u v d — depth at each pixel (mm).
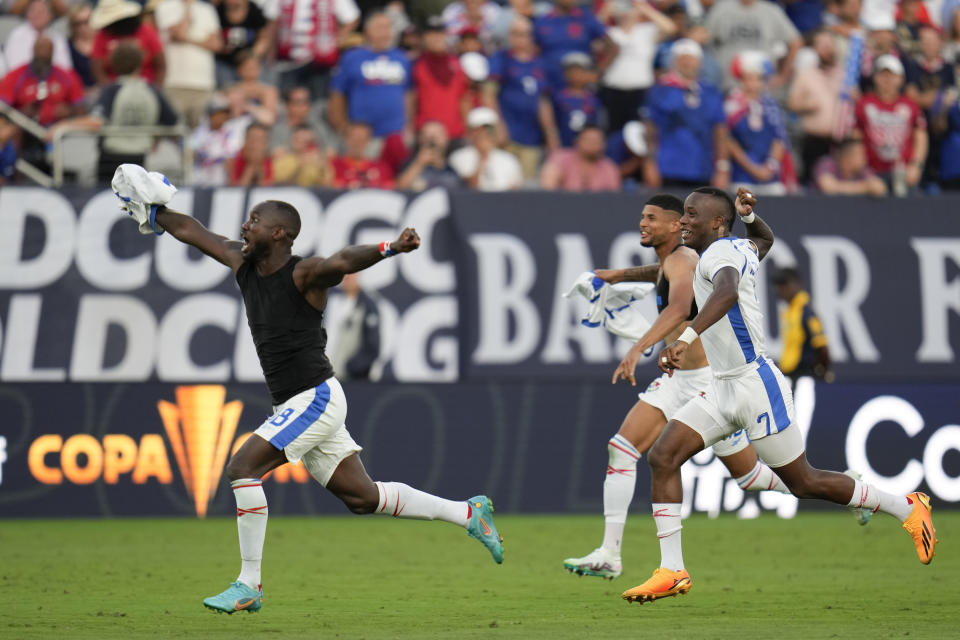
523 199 46938
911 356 48062
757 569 32500
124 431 43969
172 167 47719
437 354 45844
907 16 59156
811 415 45969
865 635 21000
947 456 47156
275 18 57375
